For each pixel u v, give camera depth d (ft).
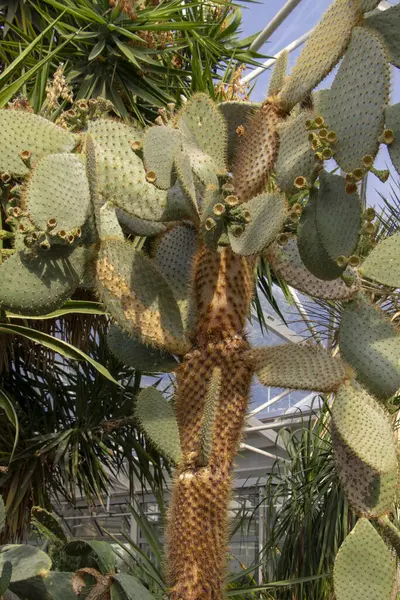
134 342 10.11
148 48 24.89
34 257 8.71
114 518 56.08
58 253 8.80
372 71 9.09
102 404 24.41
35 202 8.57
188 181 8.44
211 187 8.66
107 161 9.13
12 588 10.50
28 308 8.72
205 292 9.11
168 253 9.97
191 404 8.90
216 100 22.30
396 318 19.66
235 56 28.30
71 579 10.53
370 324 10.02
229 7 28.58
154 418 9.01
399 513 15.99
